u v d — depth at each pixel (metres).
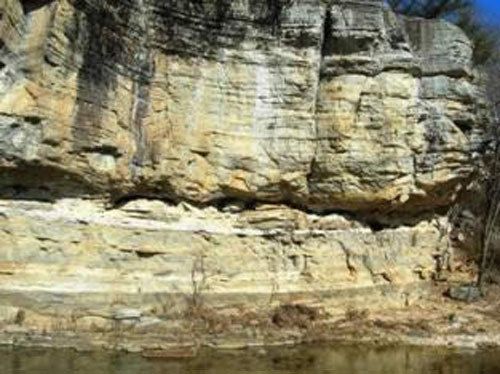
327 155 25.88
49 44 19.19
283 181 25.47
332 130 25.77
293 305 25.31
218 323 23.08
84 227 21.62
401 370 20.69
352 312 26.19
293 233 26.11
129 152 22.33
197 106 23.94
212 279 24.20
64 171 20.75
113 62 21.39
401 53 26.48
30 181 20.69
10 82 18.92
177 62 23.45
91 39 20.47
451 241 33.47
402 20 28.05
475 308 28.47
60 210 21.47
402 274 28.88
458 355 22.86
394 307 27.83
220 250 24.58
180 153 23.69
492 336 25.20
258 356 21.03
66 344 19.78
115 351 19.91
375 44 25.92
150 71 22.77
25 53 19.12
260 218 25.66
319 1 25.16
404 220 29.42
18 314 20.06
